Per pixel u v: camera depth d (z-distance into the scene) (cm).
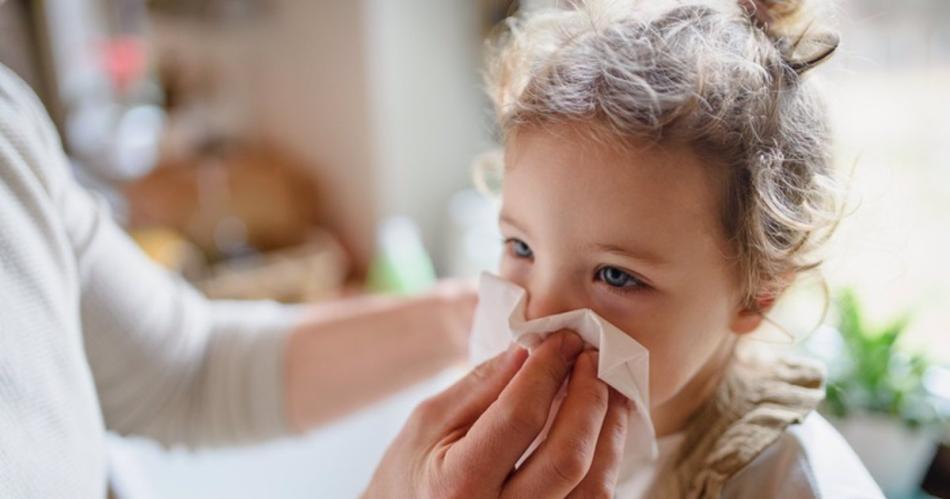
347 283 145
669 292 54
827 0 60
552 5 72
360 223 147
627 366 53
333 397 74
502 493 50
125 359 67
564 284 55
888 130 93
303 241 149
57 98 168
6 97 58
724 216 54
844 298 77
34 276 55
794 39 58
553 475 50
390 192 142
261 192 147
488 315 57
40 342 54
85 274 65
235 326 75
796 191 56
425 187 149
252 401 72
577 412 51
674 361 55
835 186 58
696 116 53
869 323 80
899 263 67
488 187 78
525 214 56
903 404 78
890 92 92
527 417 50
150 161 160
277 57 153
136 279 69
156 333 69
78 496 56
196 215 143
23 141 57
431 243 153
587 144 53
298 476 98
